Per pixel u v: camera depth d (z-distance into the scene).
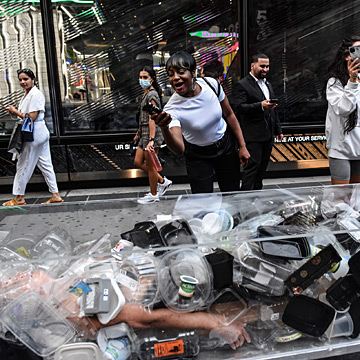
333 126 3.31
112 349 1.74
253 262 1.96
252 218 2.28
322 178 5.99
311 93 5.95
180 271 1.87
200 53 5.70
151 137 4.46
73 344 1.68
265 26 5.68
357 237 2.00
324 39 5.79
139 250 1.88
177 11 5.55
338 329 1.93
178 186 5.84
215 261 1.88
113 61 5.62
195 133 2.89
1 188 5.75
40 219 2.36
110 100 5.73
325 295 1.95
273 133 4.30
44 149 4.93
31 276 1.84
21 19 5.36
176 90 2.67
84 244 2.11
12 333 1.71
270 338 1.91
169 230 2.12
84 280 1.84
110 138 5.74
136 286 1.86
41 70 5.53
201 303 1.88
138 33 5.57
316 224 2.16
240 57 5.74
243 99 4.14
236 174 3.20
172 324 1.84
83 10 5.43
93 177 5.83
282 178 6.10
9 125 5.62
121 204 2.47
